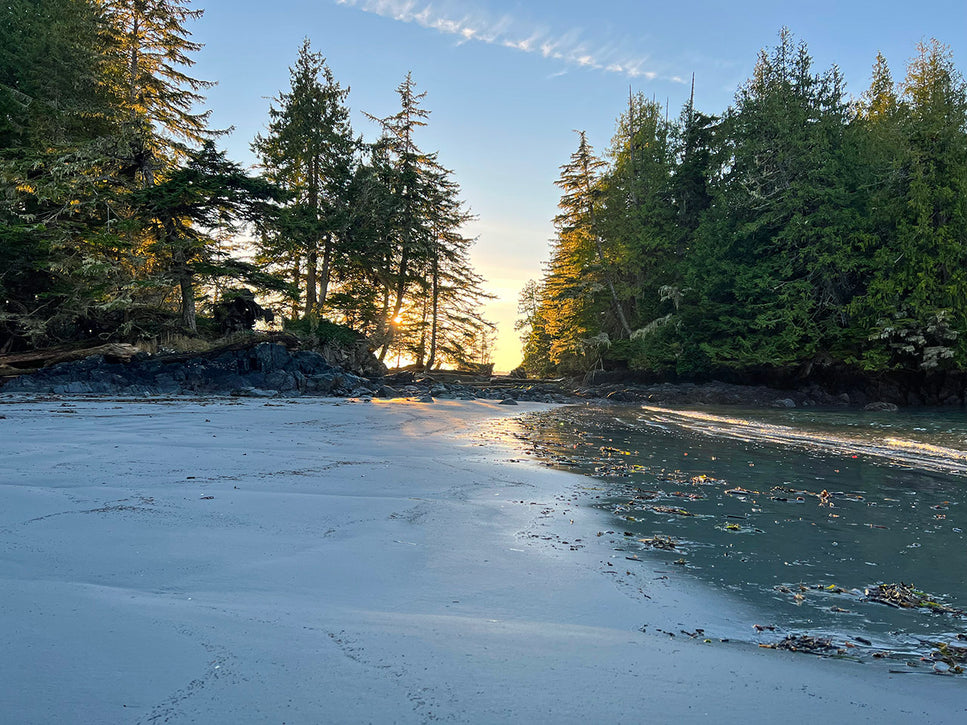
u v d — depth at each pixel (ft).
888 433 55.16
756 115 129.70
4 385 74.33
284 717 7.09
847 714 8.20
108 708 7.11
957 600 14.15
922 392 115.24
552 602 12.64
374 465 30.04
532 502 23.29
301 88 145.79
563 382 159.53
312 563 14.25
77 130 107.04
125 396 72.54
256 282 101.81
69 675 7.91
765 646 10.98
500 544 17.07
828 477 31.83
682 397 113.09
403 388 113.09
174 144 111.65
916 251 110.11
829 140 125.90
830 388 121.90
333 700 7.60
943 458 39.24
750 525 21.15
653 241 155.43
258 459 29.81
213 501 20.07
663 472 32.30
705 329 133.59
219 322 108.17
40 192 87.20
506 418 68.28
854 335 114.62
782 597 13.96
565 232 171.83
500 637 10.34
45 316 91.71
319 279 142.92
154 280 88.43
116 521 16.92
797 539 19.39
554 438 48.11
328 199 142.61
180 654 8.74
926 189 108.88
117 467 25.68
